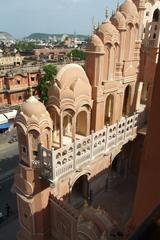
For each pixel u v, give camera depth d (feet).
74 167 51.13
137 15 60.54
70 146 48.44
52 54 340.80
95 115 57.77
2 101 166.91
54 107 50.44
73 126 53.31
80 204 60.80
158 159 15.43
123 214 61.93
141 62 68.74
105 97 58.75
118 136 61.93
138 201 17.66
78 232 40.06
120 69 61.16
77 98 51.80
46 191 51.70
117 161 74.69
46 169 47.39
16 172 52.80
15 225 76.74
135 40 63.72
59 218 52.75
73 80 51.72
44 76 171.94
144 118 71.56
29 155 47.60
